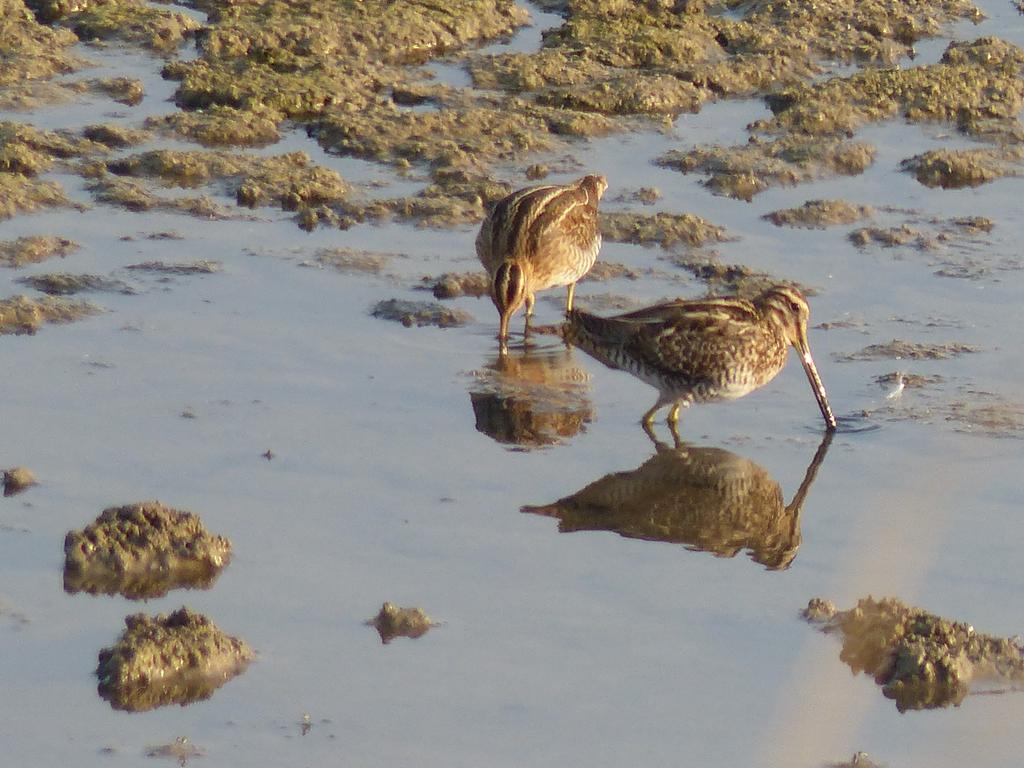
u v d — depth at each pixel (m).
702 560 12.19
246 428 13.87
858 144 21.12
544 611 11.32
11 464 13.00
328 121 21.08
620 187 19.72
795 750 9.68
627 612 11.36
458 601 11.38
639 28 24.75
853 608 11.33
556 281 16.69
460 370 15.31
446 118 21.25
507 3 25.59
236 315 16.08
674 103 22.69
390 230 18.47
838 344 15.91
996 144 21.70
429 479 13.21
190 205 18.67
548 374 15.48
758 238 18.56
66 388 14.38
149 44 23.73
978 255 18.14
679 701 10.28
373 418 14.22
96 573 11.52
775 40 24.64
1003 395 14.87
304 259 17.47
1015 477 13.42
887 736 10.05
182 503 12.55
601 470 13.58
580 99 22.36
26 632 10.77
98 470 13.01
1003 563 12.05
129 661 10.22
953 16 26.28
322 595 11.38
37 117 20.88
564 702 10.23
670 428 14.49
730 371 14.38
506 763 9.59
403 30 23.92
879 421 14.47
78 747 9.61
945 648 10.78
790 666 10.70
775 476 13.56
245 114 21.08
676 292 17.19
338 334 15.85
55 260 17.02
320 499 12.77
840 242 18.48
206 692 10.22
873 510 12.91
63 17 24.39
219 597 11.32
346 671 10.48
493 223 16.61
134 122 20.84
